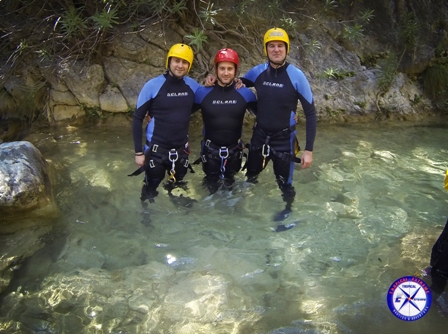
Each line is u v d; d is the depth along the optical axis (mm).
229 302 2736
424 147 5098
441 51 6438
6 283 2887
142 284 2885
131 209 3734
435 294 2781
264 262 3104
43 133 5285
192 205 3801
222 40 5828
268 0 5699
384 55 6332
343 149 4996
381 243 3312
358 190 4082
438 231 3453
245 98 3945
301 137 5363
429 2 6504
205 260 3119
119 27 5633
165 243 3307
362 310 2670
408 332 2512
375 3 6375
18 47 5387
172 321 2594
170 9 5293
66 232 3430
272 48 3736
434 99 6414
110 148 4902
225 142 4016
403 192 4051
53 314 2641
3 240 3320
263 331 2523
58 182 4145
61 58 5520
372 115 6043
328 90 5996
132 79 5645
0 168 3643
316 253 3201
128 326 2557
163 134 3869
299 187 4117
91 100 5547
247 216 3656
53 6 5688
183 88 3844
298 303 2734
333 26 6180
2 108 5605
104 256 3162
